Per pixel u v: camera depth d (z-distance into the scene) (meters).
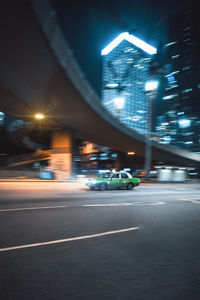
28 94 20.52
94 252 3.75
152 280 2.84
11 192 12.83
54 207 8.05
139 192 15.45
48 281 2.72
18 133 48.72
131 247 4.07
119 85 41.16
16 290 2.49
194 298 2.46
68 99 22.30
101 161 102.69
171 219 6.75
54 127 33.06
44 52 13.95
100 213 7.23
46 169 32.97
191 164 73.19
